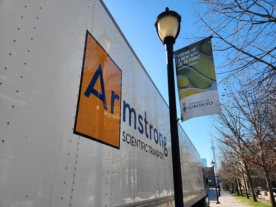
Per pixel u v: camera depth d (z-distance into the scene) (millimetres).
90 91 1908
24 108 1233
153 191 3307
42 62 1420
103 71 2195
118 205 2129
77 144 1630
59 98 1519
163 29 3465
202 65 3408
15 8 1289
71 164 1532
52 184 1338
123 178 2330
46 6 1529
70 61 1697
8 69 1183
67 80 1630
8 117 1136
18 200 1107
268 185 10953
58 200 1365
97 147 1891
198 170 9945
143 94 3484
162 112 4629
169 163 4574
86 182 1664
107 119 2152
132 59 3143
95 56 2076
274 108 5520
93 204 1717
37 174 1243
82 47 1885
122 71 2703
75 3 1875
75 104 1677
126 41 2959
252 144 11055
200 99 3215
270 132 9281
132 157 2676
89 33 2029
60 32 1630
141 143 3092
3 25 1200
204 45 3512
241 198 28719
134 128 2891
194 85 3346
